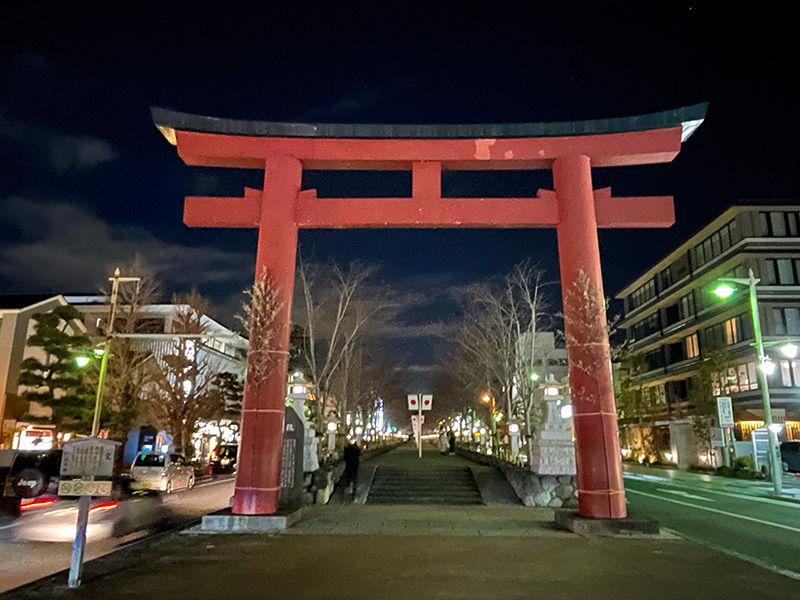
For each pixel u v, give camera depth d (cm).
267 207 1298
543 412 2034
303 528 1234
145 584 773
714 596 722
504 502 1792
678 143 1300
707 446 3984
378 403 5225
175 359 3588
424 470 2250
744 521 1644
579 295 1250
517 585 768
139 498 2242
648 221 1304
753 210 3978
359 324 2752
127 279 2683
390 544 1055
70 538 1319
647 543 1066
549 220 1300
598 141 1312
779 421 3653
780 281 3878
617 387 5134
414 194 1312
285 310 1275
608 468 1196
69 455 809
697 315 4619
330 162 1350
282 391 1254
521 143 1321
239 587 757
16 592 741
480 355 3278
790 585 774
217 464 3853
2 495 2175
